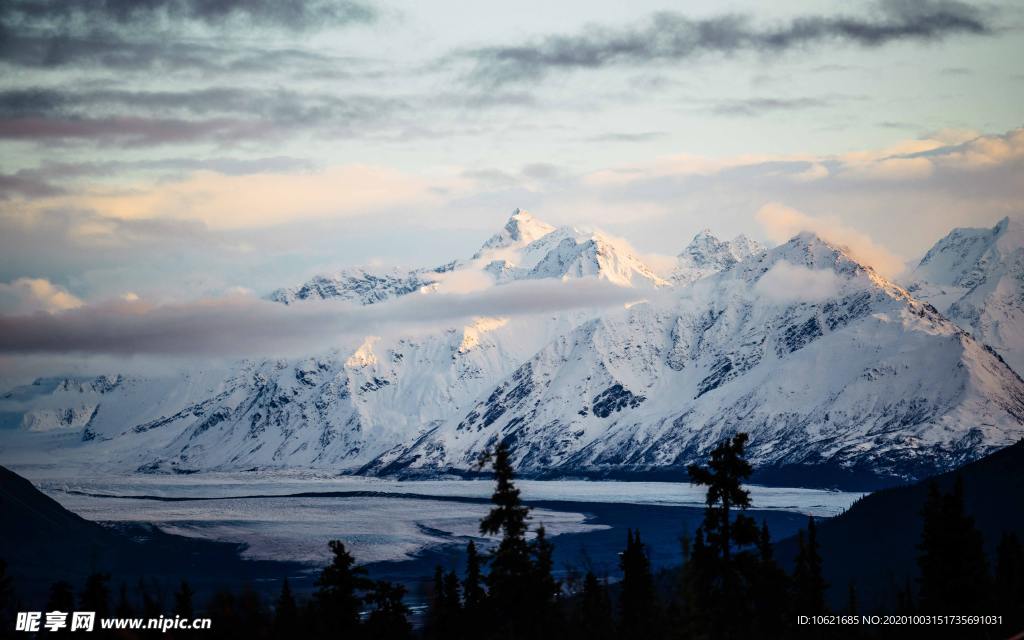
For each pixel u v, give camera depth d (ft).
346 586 381.19
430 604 456.86
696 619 333.42
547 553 356.38
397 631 391.24
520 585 351.05
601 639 447.83
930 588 434.71
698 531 337.93
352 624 381.19
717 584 353.92
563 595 454.81
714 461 335.88
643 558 452.35
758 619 400.67
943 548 431.02
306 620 390.21
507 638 365.81
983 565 429.38
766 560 409.90
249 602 386.52
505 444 354.74
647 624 437.58
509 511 351.05
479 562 435.53
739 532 332.19
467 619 430.61
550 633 363.56
